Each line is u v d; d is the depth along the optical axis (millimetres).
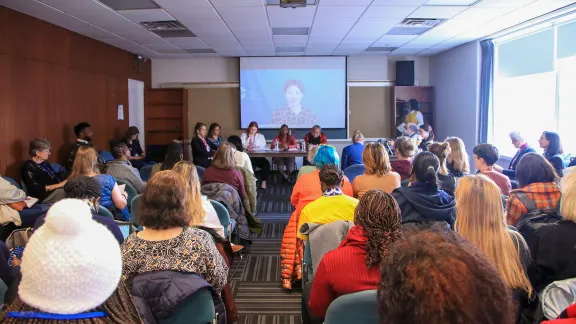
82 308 723
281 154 7609
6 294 1487
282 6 4934
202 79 9586
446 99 8844
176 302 1491
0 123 4832
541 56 6176
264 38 7180
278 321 2916
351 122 9641
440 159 3209
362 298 1396
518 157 5266
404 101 9484
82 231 733
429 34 6938
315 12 5328
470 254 679
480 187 1760
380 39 7395
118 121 7965
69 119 6266
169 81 9609
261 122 9531
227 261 2480
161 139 9516
